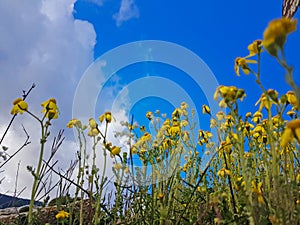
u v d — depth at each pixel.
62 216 0.35
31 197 0.28
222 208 0.32
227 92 0.25
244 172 0.25
